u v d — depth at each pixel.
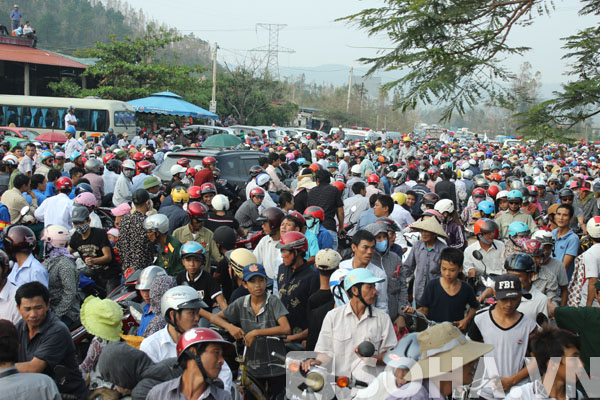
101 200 11.91
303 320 6.06
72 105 32.12
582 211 12.02
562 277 6.89
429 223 6.98
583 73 6.45
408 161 18.61
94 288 7.61
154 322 5.42
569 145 6.09
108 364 4.25
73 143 22.28
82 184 10.22
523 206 11.18
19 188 10.02
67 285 6.20
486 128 77.56
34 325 4.55
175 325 4.62
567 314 4.97
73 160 13.73
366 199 10.73
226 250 7.56
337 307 4.98
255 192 9.29
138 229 7.54
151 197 9.66
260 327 5.52
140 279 5.71
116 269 8.02
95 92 38.75
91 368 4.91
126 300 6.75
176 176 11.85
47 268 6.23
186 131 34.97
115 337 4.83
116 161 12.73
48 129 32.31
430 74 5.92
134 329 6.18
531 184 14.15
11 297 5.54
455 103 5.82
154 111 33.59
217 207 8.76
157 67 40.16
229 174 13.77
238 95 59.16
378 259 6.36
